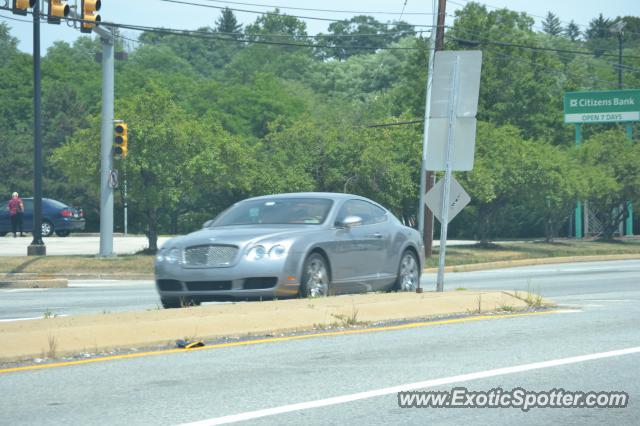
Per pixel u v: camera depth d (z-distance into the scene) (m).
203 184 35.31
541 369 10.09
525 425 7.65
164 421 7.70
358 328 13.66
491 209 44.53
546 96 69.75
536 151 43.41
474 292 16.88
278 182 38.62
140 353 11.29
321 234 15.71
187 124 34.62
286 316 13.53
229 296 14.71
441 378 9.56
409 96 69.75
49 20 25.92
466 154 17.31
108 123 32.34
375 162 38.66
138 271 29.98
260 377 9.66
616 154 53.56
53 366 10.38
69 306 18.72
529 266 37.41
